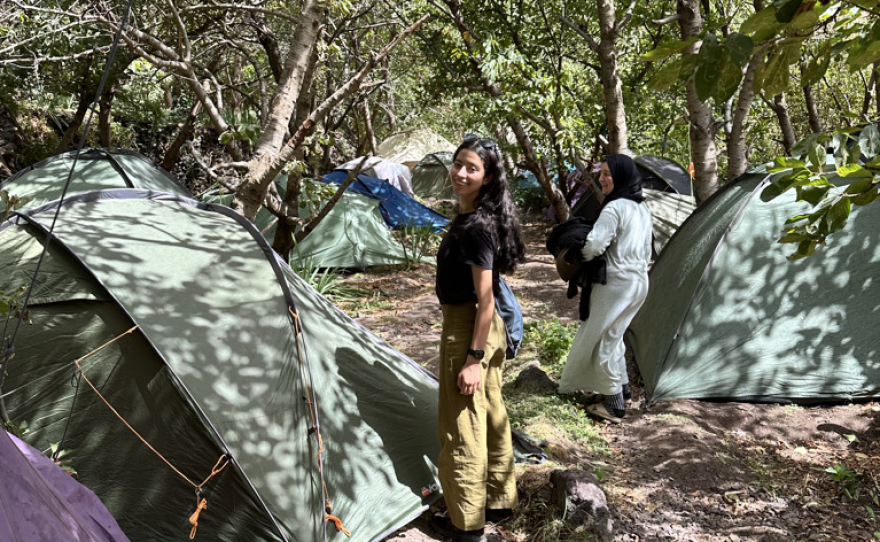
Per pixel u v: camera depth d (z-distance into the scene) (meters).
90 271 3.04
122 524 2.79
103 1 4.94
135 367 2.92
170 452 2.85
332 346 3.47
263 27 7.39
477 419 2.89
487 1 9.20
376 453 3.21
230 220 3.85
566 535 3.05
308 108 6.62
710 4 9.24
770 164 2.50
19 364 2.85
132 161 7.77
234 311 3.24
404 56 15.86
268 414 3.01
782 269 4.59
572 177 10.90
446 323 2.90
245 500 2.80
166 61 4.91
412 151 18.34
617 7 9.19
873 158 1.91
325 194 6.82
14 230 3.25
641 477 3.60
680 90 10.43
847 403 4.32
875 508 3.31
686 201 9.27
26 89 9.23
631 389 4.72
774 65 1.80
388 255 8.91
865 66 1.99
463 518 2.89
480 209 2.76
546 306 6.89
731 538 3.11
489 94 8.59
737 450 3.86
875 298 4.48
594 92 10.05
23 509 0.99
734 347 4.49
